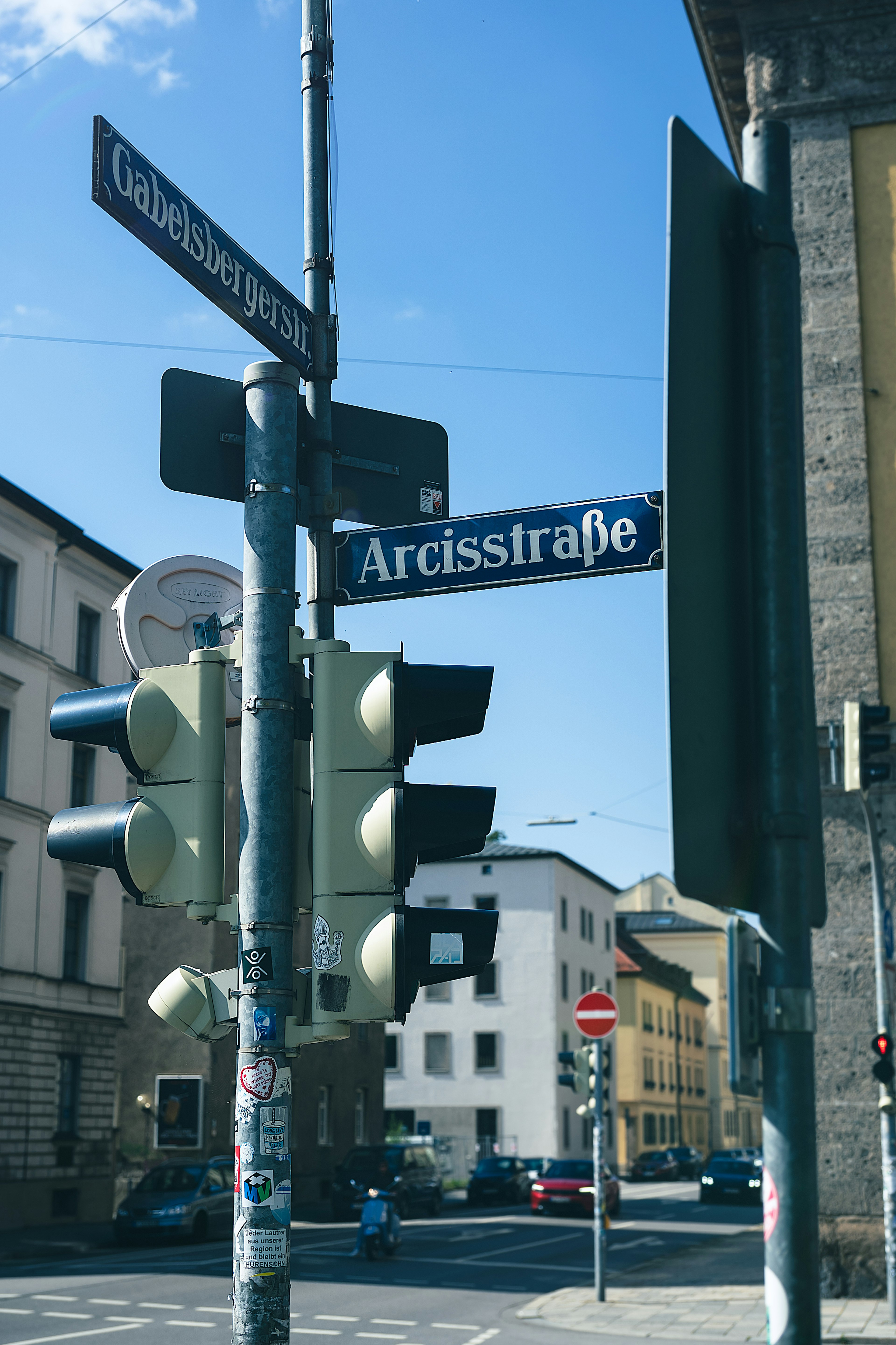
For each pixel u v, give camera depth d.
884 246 14.84
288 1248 3.44
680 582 2.29
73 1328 14.15
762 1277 18.89
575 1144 61.09
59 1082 32.50
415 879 62.06
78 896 34.16
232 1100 39.53
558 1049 59.62
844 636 14.37
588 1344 13.05
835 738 14.09
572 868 64.50
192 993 3.70
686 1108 84.38
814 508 14.68
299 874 3.71
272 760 3.66
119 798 35.34
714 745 2.34
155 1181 28.16
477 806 3.66
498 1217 36.25
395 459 4.76
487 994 60.41
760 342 2.54
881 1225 13.44
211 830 3.71
